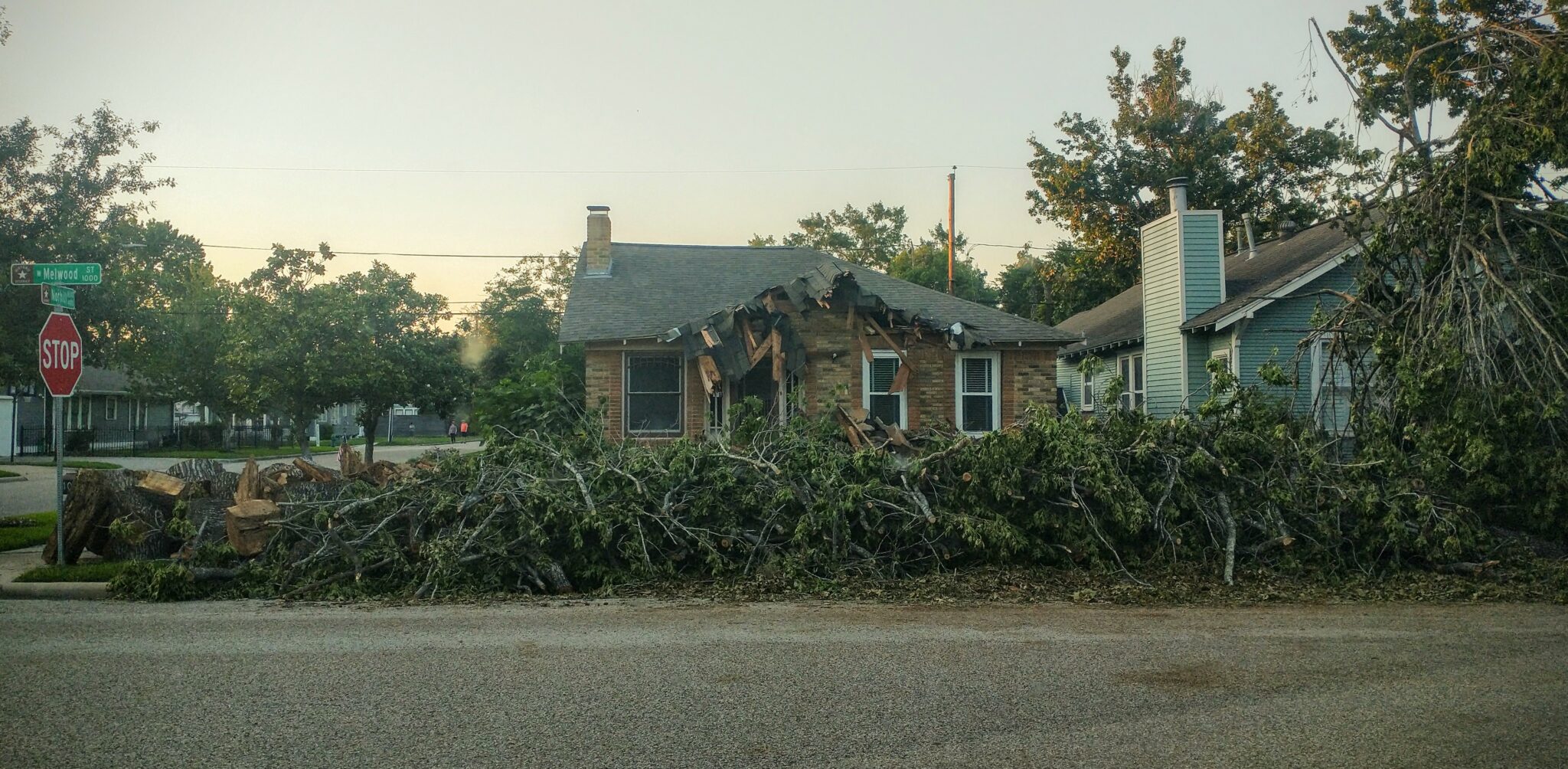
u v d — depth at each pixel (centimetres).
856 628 809
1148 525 1106
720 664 677
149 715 555
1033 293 4441
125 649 725
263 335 2534
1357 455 1211
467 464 1134
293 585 1002
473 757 488
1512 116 1184
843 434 1528
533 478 1087
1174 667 669
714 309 2028
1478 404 1131
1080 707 573
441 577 980
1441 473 1123
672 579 1054
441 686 619
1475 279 1219
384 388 2586
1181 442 1174
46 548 1135
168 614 880
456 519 1053
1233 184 3441
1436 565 1076
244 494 1145
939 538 1080
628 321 1967
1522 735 524
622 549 1056
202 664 676
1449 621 842
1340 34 2077
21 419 4281
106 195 1809
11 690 607
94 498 1138
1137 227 3594
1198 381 2061
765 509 1094
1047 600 952
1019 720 548
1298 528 1111
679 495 1126
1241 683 627
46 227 1719
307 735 521
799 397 1523
